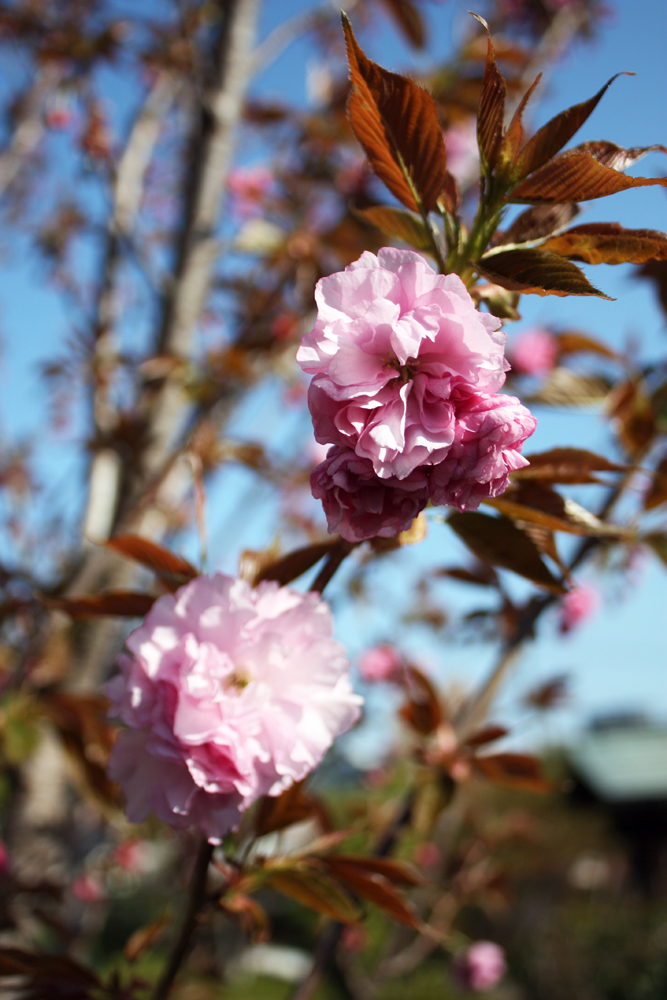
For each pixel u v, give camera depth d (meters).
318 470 0.23
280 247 0.71
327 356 0.23
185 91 0.88
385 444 0.22
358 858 0.28
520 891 2.46
